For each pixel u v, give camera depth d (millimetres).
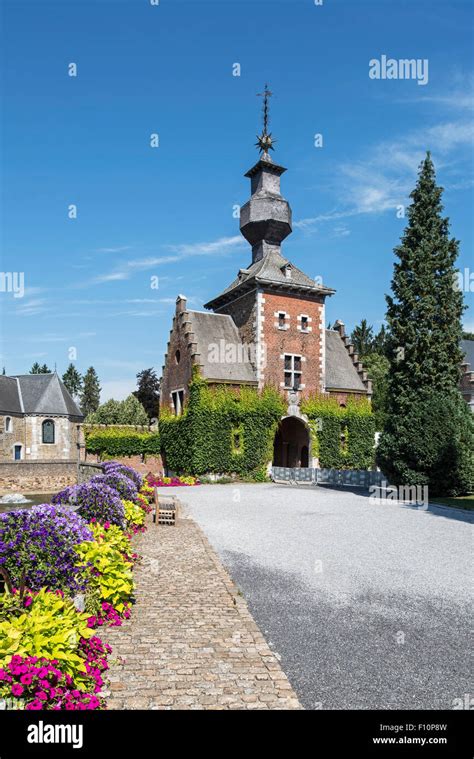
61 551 7617
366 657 6855
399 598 9266
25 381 51344
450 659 6828
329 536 14820
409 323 28547
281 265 38312
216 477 33281
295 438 38938
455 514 19422
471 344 46031
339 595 9398
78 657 5535
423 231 29219
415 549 13164
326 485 31688
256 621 8070
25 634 5406
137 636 7258
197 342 35375
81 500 13148
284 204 39750
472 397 42281
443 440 25297
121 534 11578
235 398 34500
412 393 28078
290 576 10617
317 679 6250
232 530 15719
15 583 7305
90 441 39000
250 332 36594
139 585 9719
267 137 39938
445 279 28828
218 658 6570
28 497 32906
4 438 46406
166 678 6020
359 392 39812
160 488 29734
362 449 39125
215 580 10086
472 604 8977
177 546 13211
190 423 33781
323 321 38375
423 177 29562
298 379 37062
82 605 7398
